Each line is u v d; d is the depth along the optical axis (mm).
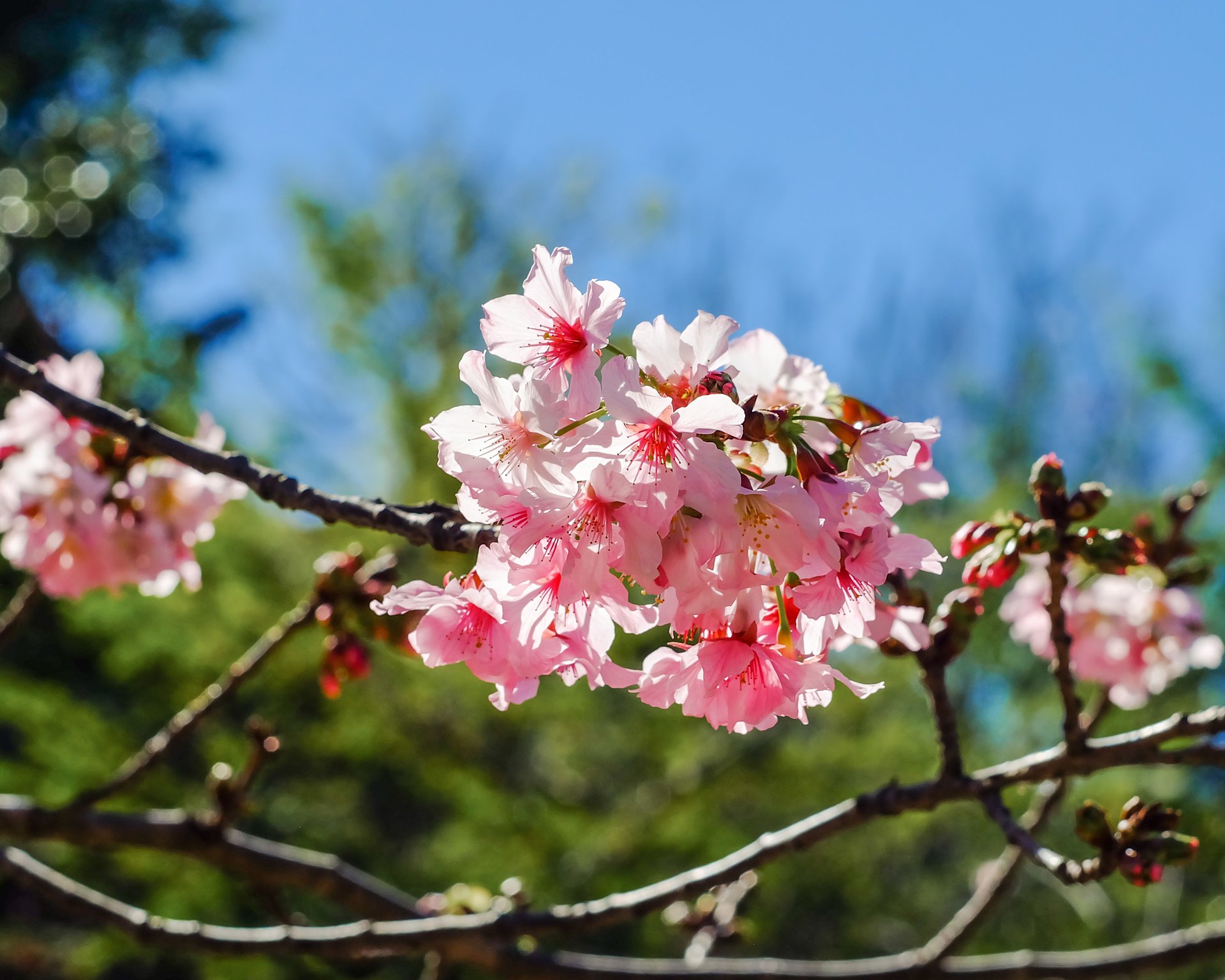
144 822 3158
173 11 14719
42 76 14648
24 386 2291
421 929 2865
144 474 3219
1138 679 3955
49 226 13828
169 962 8102
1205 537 7445
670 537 1508
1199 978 7805
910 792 2389
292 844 7875
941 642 2354
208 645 6996
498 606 1620
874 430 1736
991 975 2955
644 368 1614
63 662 8375
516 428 1587
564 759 8562
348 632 2934
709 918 3658
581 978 3053
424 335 9492
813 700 1780
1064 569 2248
